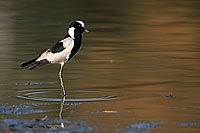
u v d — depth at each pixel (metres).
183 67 15.50
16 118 9.68
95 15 28.36
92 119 9.73
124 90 12.48
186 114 10.16
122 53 18.00
